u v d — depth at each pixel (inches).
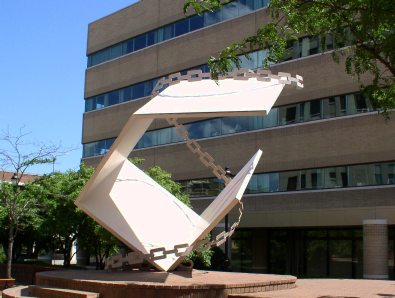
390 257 1172.5
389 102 545.6
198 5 514.9
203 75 642.2
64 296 493.7
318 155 1199.6
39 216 1145.4
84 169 1109.7
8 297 556.4
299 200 1223.5
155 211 668.7
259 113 490.3
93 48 1876.2
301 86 628.7
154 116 523.2
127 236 608.7
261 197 1295.5
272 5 532.7
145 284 463.2
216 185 1405.0
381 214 1083.3
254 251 1406.3
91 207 604.4
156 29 1647.4
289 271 1348.4
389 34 499.2
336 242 1269.7
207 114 506.6
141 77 1668.3
